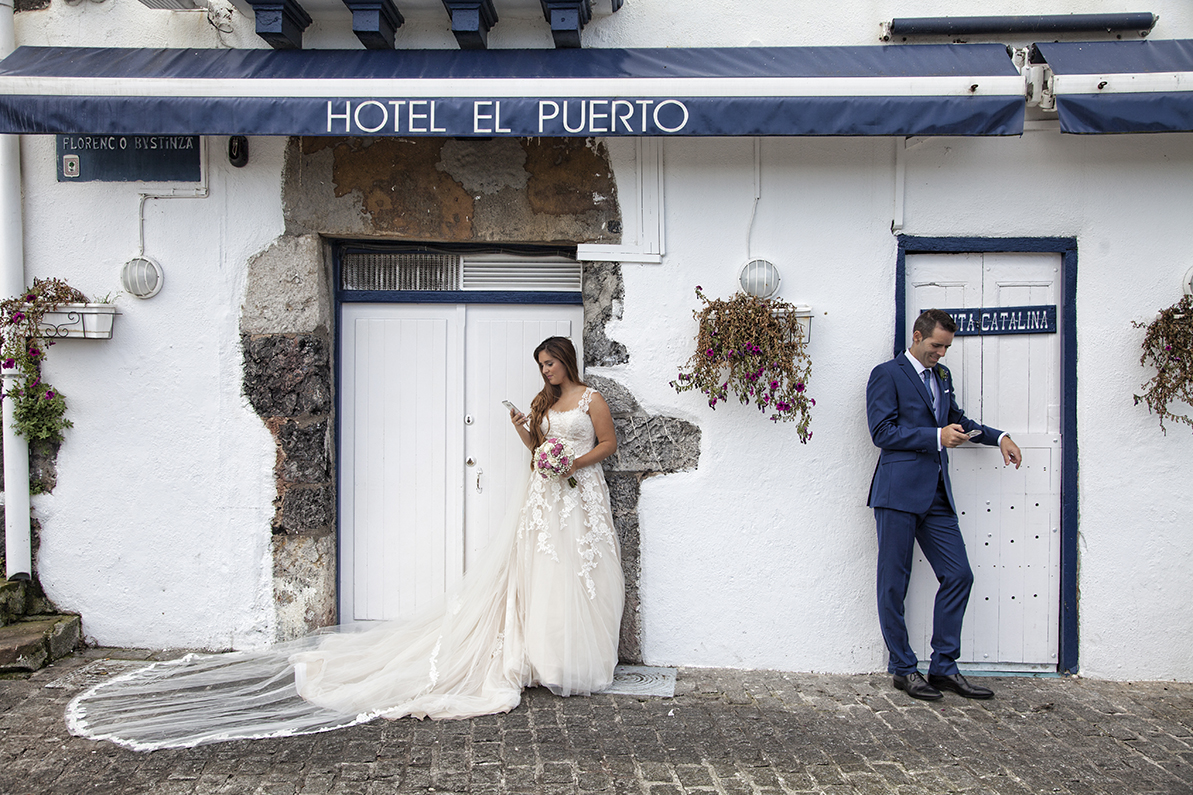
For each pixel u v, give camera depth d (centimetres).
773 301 439
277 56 441
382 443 489
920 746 364
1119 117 398
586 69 421
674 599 457
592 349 456
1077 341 448
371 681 402
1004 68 412
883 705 409
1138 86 396
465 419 488
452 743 359
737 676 446
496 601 425
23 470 457
